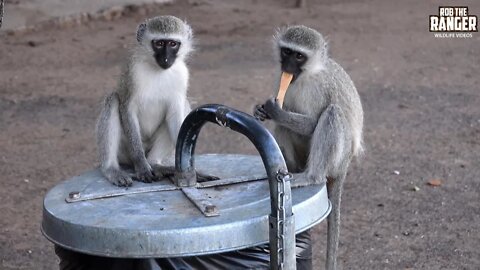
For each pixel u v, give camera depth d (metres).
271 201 3.59
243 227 3.68
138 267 3.83
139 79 5.82
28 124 12.25
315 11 22.95
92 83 14.86
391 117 12.47
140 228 3.61
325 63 6.38
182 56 5.99
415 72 15.66
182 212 3.88
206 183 4.36
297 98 6.38
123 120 5.74
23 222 8.45
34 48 18.03
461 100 13.50
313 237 8.03
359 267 7.29
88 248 3.69
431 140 11.29
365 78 15.14
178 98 5.93
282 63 6.37
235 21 21.31
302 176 6.00
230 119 3.80
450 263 7.40
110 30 20.16
